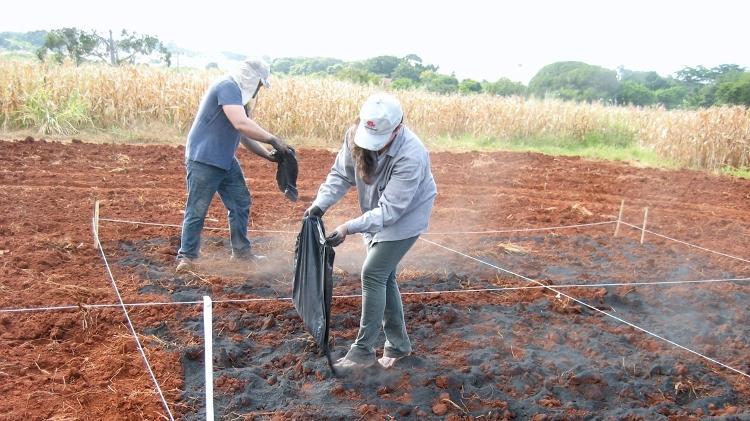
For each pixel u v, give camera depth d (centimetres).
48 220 777
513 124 2047
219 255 716
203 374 457
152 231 771
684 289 682
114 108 1544
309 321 445
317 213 446
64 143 1359
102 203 880
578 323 585
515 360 502
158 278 624
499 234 868
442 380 458
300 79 1925
